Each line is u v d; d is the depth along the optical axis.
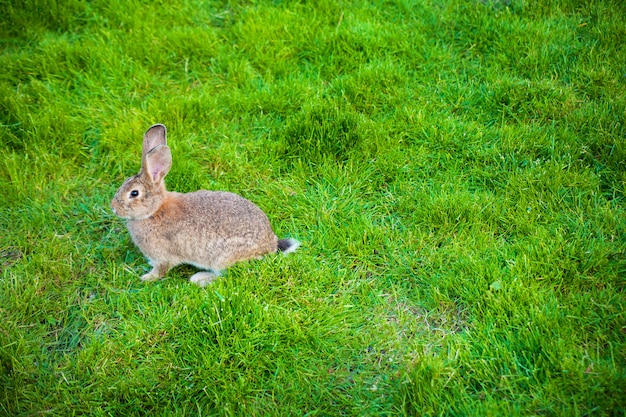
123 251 2.22
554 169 2.28
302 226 2.26
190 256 2.14
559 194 2.24
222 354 1.94
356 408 1.88
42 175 2.35
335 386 1.92
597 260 2.06
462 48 2.71
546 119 2.47
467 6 2.80
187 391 1.90
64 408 1.89
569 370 1.85
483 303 2.02
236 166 2.38
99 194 2.35
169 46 2.72
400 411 1.85
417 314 2.05
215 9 2.88
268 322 1.99
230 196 2.17
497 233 2.21
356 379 1.93
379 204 2.30
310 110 2.46
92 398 1.90
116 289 2.12
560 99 2.49
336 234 2.21
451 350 1.94
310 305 2.05
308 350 1.97
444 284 2.07
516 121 2.48
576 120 2.42
